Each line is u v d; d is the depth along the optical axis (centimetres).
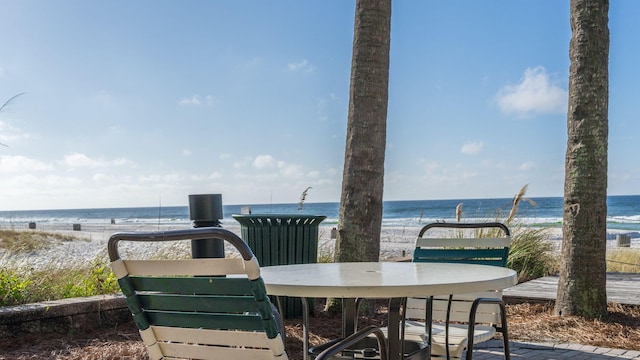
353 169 553
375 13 552
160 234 198
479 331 329
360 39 555
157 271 210
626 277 834
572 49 545
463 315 363
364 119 552
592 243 538
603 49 534
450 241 383
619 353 441
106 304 524
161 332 220
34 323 481
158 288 212
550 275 868
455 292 232
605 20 537
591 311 536
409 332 329
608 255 1322
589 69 532
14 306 495
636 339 478
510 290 684
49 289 597
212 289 203
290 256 534
